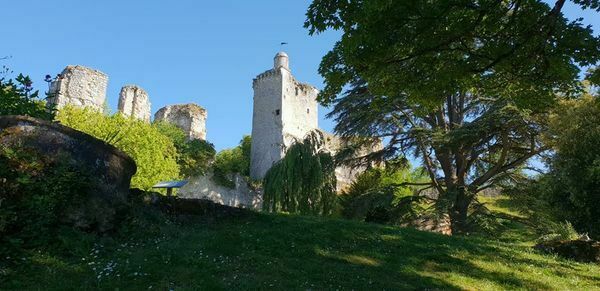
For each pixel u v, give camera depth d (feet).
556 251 38.37
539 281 28.68
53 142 25.13
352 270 26.76
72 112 104.68
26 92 31.17
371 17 25.72
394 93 32.58
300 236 33.27
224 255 26.08
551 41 27.78
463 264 31.45
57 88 126.52
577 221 58.39
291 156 78.69
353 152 76.33
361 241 34.96
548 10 27.37
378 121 72.74
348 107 75.56
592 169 52.75
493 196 115.96
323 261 28.22
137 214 28.71
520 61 29.12
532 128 64.90
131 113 150.20
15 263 19.47
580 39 27.09
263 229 33.94
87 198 24.79
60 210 23.49
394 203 71.82
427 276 27.61
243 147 173.88
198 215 34.30
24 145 24.07
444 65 30.17
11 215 21.30
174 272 21.61
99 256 22.34
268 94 166.91
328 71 32.12
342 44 28.02
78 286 18.57
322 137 83.61
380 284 24.64
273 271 24.34
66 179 23.90
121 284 19.33
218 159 151.74
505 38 28.37
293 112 167.02
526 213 66.13
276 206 75.51
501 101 61.82
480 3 26.40
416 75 30.83
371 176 89.40
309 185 76.48
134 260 22.29
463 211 65.05
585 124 56.70
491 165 79.71
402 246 34.73
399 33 27.12
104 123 104.58
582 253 37.37
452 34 27.84
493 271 30.30
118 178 27.86
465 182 75.05
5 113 28.96
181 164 136.98
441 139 65.10
